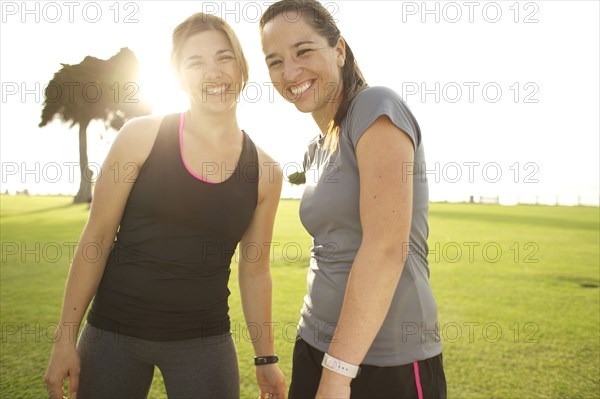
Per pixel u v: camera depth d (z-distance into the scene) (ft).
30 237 43.75
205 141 5.84
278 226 53.67
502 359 13.20
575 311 18.99
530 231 52.13
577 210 92.94
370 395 4.54
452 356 13.44
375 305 3.77
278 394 6.89
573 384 11.44
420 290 4.63
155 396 10.42
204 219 5.76
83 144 100.27
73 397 5.64
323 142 5.31
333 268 4.87
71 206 90.48
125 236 5.81
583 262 31.68
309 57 4.88
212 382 5.95
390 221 3.86
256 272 6.81
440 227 56.54
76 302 5.63
